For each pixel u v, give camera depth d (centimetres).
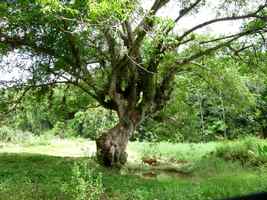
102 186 1115
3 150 2422
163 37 1391
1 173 1327
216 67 1995
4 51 1595
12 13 1273
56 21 1305
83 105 2028
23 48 1588
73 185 1062
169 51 1636
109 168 1669
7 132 3078
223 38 1711
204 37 1870
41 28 1415
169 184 1279
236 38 1681
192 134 2877
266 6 1600
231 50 1806
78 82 1755
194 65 1978
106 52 1672
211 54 1839
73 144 2844
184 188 1166
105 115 3167
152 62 1664
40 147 2655
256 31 1639
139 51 1639
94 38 1573
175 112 2277
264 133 3509
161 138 2895
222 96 2272
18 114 2041
